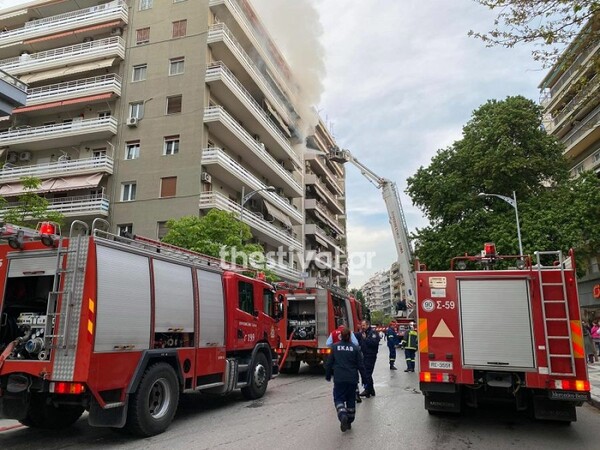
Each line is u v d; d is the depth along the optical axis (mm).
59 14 32750
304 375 15156
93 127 27578
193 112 27062
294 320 15758
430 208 28297
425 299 7633
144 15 29781
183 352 7648
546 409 7062
